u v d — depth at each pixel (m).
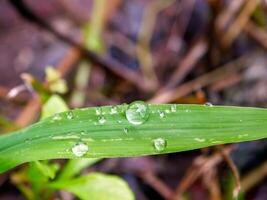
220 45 0.19
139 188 0.16
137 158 0.17
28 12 0.17
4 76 0.19
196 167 0.15
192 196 0.16
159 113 0.09
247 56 0.19
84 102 0.18
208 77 0.18
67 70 0.19
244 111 0.09
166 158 0.17
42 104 0.13
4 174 0.15
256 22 0.19
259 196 0.16
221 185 0.15
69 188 0.10
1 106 0.18
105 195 0.10
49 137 0.09
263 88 0.18
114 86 0.19
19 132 0.09
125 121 0.09
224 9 0.19
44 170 0.10
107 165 0.16
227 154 0.13
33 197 0.12
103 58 0.19
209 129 0.09
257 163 0.16
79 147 0.09
